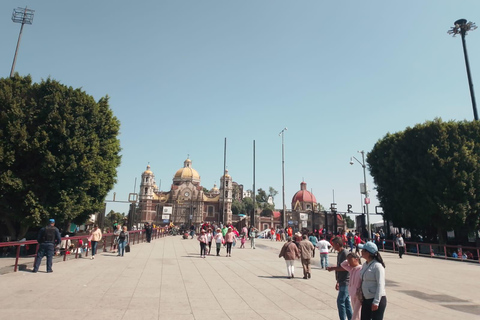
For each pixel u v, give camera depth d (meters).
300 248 15.04
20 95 22.75
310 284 13.30
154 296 10.20
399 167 35.22
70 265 16.19
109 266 16.27
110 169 28.08
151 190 123.31
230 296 10.64
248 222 99.56
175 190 124.00
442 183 31.50
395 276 17.14
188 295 10.53
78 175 22.45
